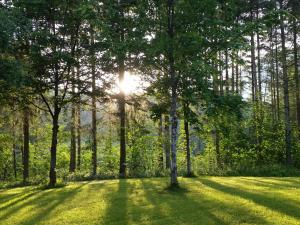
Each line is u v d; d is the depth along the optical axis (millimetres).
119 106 25828
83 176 26812
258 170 26375
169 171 27641
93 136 27141
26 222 11641
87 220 11453
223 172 26578
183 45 15328
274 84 40594
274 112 41906
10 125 26266
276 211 11273
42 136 42719
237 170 27031
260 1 27828
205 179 21734
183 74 16422
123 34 17453
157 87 18859
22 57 19953
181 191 16156
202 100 17359
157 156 36969
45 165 49062
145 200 14273
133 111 27938
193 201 13594
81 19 19422
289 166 27188
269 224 9836
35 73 19828
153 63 17234
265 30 17016
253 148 31375
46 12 20156
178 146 39469
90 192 17312
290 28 29469
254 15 29250
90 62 20719
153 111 21297
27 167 27500
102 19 16812
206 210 11977
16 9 16953
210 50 16625
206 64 15336
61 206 13953
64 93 21125
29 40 19719
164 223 10586
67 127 25469
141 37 16625
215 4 15305
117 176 26516
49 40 19656
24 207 14258
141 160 33938
